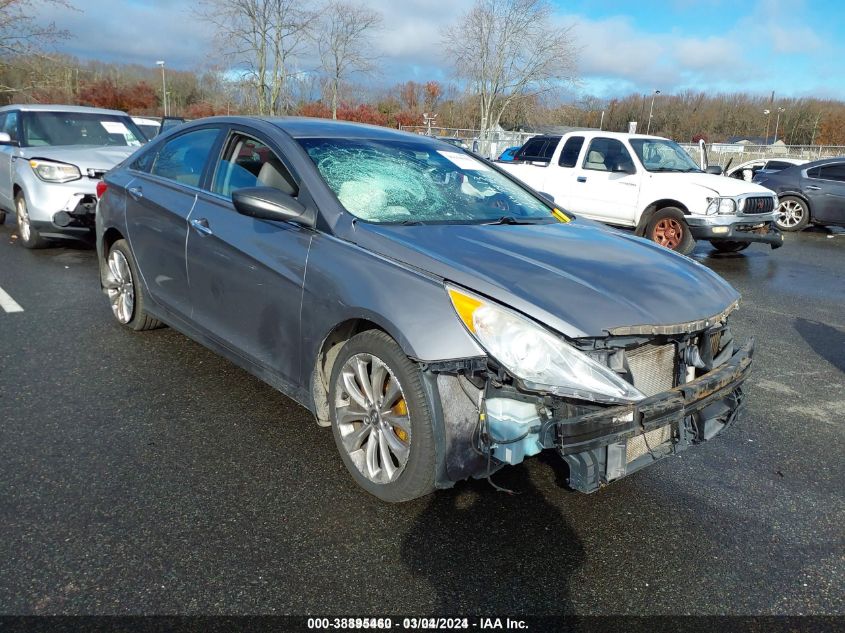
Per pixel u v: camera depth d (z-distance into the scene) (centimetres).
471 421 258
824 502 308
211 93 3161
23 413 357
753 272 902
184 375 418
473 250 289
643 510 294
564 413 240
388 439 275
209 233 365
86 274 679
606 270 288
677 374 276
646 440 266
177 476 302
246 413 368
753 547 271
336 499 289
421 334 252
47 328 499
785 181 1378
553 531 275
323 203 318
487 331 246
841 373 492
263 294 330
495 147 2934
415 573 245
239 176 371
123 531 260
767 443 368
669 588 245
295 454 326
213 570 240
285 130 365
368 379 286
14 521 262
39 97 2230
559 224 366
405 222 319
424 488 263
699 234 927
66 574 234
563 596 238
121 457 316
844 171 1316
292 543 258
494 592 237
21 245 818
